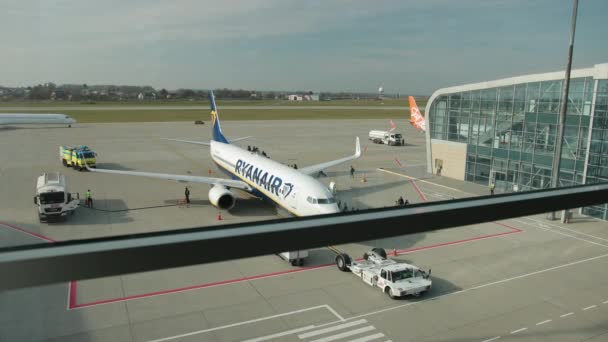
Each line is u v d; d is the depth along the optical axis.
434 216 4.56
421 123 107.81
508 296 24.34
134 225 35.78
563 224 38.66
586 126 41.69
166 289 24.39
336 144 92.25
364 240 4.19
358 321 21.41
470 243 33.28
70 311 21.62
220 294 23.98
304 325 20.97
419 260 29.70
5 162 62.69
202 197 45.44
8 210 39.19
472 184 55.41
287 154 77.56
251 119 154.75
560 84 43.84
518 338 19.97
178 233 3.50
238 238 3.53
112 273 3.15
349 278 26.41
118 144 84.56
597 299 24.03
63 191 35.94
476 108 54.62
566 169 44.06
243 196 45.75
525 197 5.28
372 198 47.56
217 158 52.88
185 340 19.42
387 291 24.08
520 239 34.41
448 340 19.81
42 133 100.94
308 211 30.19
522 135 48.69
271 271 27.23
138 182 51.91
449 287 25.42
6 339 19.08
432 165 62.56
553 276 27.25
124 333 19.84
